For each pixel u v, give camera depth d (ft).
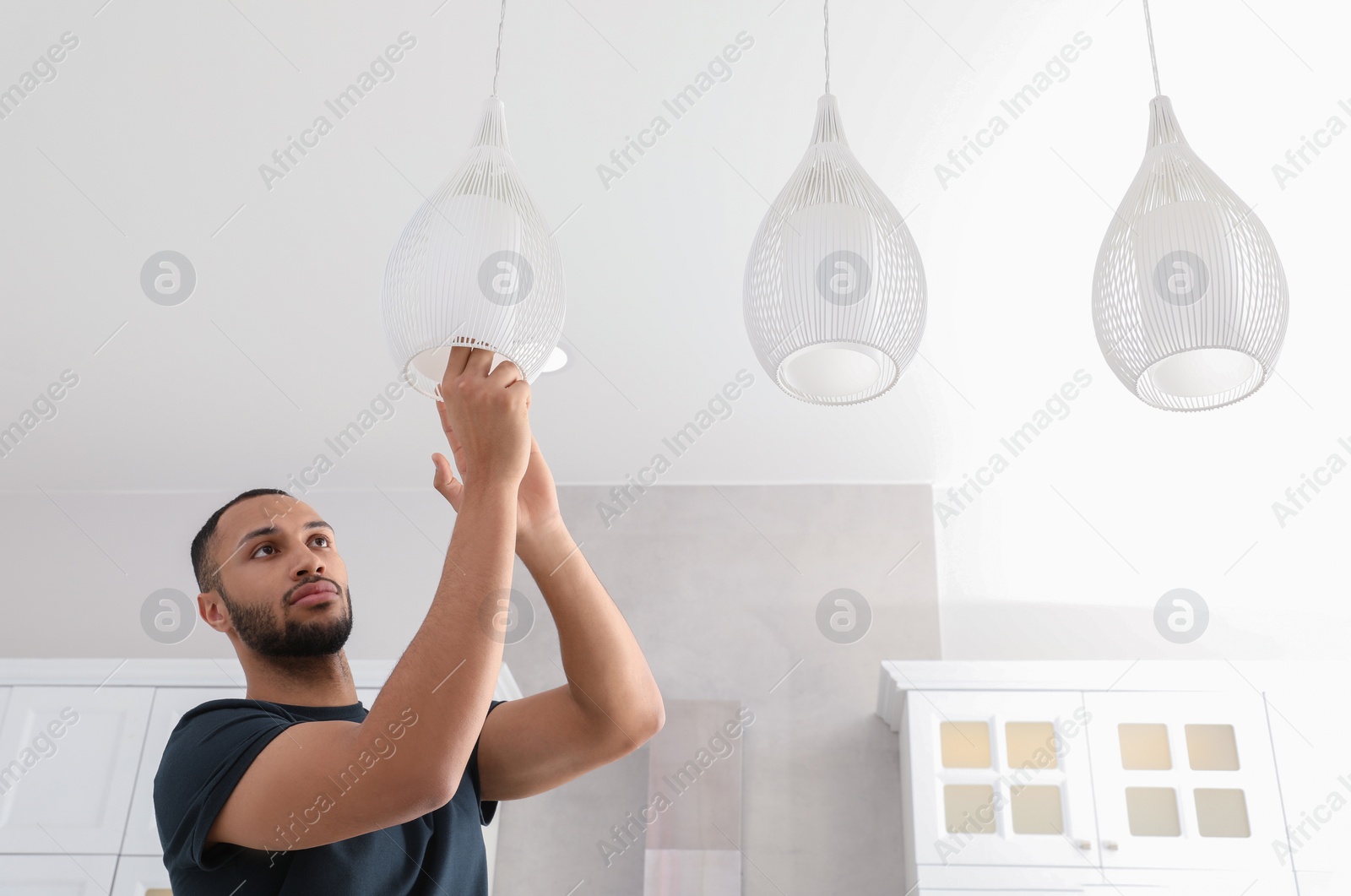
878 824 9.47
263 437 10.33
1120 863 8.13
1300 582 10.25
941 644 10.26
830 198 3.55
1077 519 10.71
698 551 10.82
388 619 10.55
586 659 3.67
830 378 3.77
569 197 7.22
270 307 8.40
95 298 8.29
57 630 10.69
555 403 9.77
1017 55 6.08
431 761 2.76
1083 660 9.20
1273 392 9.42
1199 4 5.74
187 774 3.23
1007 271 7.88
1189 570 10.41
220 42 6.08
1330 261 7.64
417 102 6.49
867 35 5.99
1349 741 8.37
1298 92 6.21
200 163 6.95
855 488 11.02
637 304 8.34
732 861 9.30
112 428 10.21
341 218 7.41
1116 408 9.70
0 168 7.00
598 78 6.29
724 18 5.90
